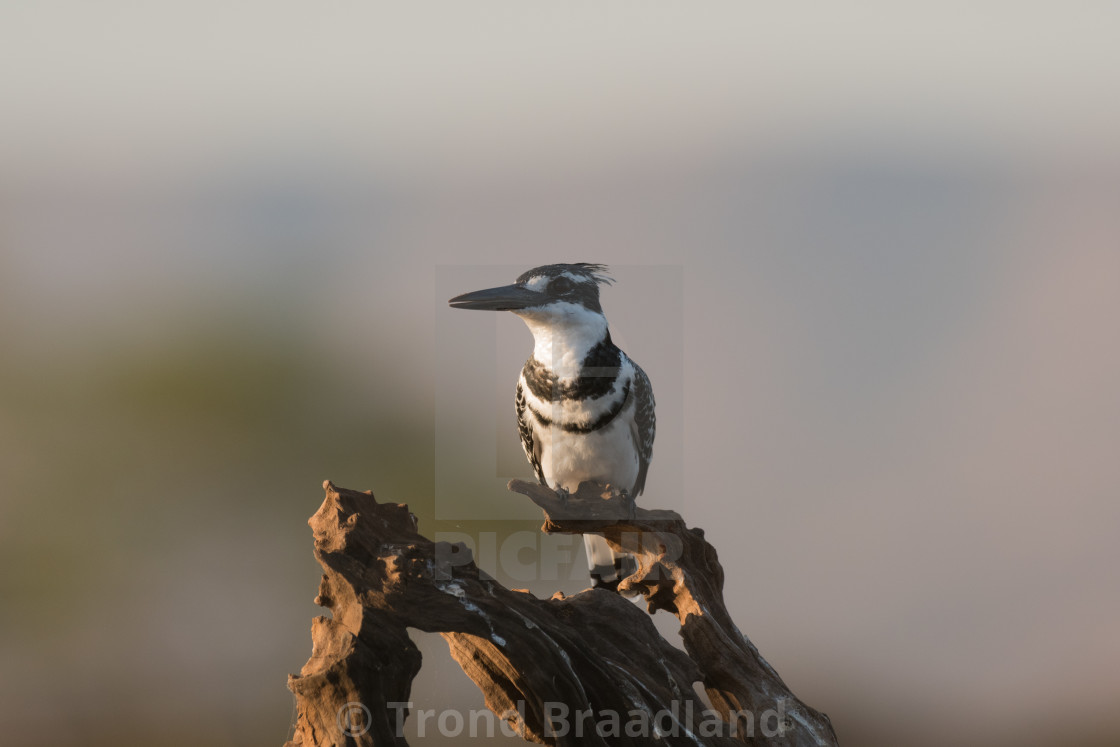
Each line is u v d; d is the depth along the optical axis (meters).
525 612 5.44
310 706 4.99
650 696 5.69
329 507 5.21
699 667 6.04
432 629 5.14
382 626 5.05
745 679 5.93
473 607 5.21
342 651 4.98
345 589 5.11
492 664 5.53
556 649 5.35
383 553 5.16
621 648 5.95
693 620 6.00
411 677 5.15
